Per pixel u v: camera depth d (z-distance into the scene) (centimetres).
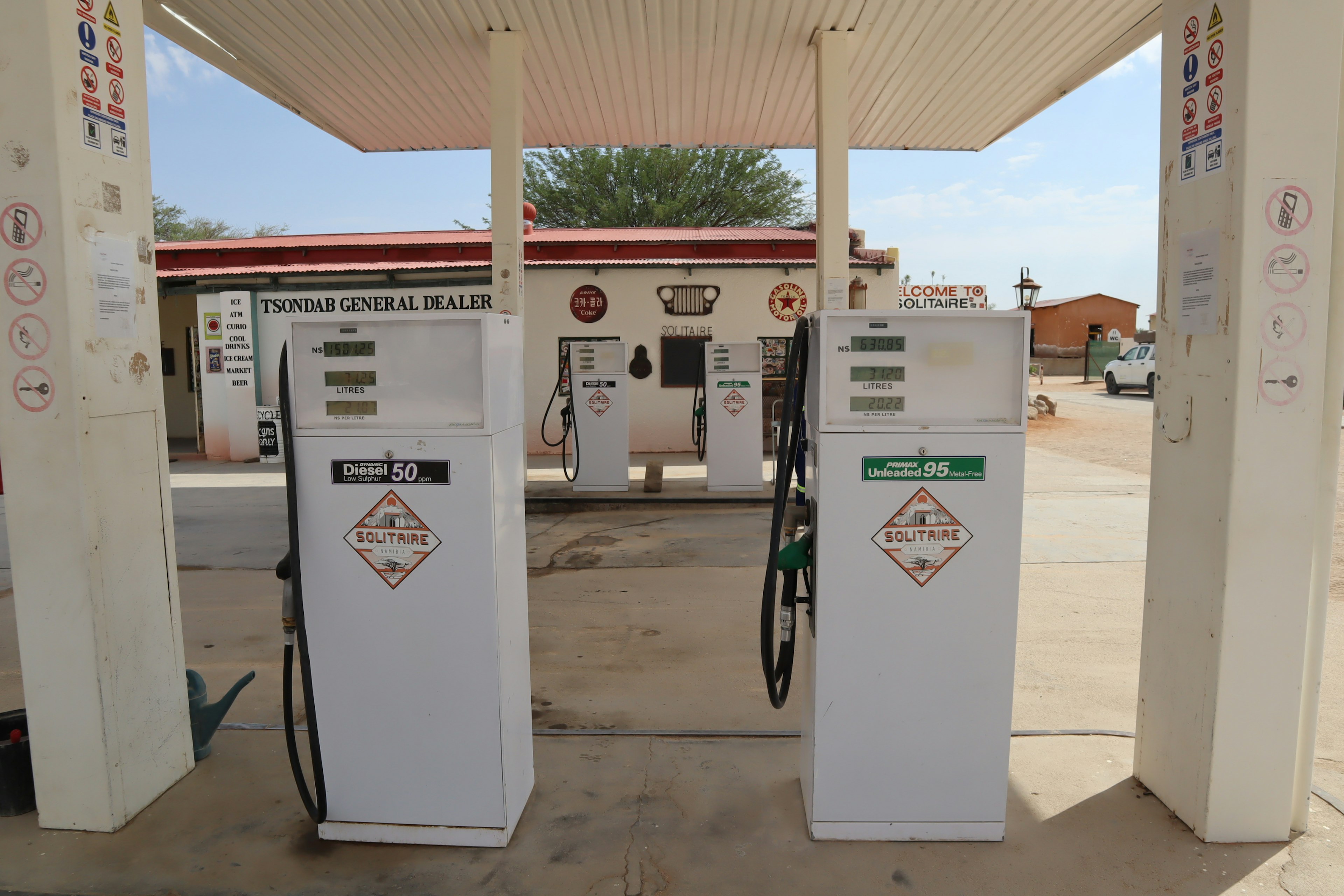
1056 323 3878
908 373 261
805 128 1034
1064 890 254
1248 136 257
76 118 274
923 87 885
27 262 271
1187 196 285
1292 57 255
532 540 746
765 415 1295
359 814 280
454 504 263
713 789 312
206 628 513
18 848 281
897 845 277
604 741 350
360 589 271
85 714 285
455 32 748
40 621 283
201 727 338
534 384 1302
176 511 914
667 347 1298
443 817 277
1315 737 279
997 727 272
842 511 264
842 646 270
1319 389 264
